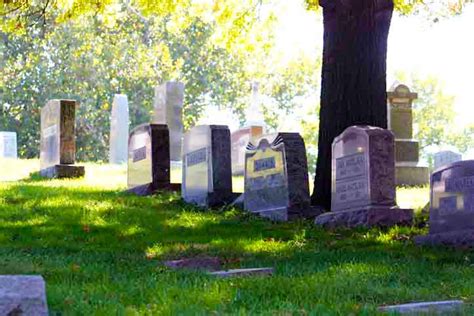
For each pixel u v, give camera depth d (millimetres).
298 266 11242
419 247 13805
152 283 9414
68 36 50094
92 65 50812
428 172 28141
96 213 16938
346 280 9852
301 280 9695
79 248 13211
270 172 17859
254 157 18391
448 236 13992
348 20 18062
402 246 13914
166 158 20984
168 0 24609
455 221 14094
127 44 51188
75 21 49688
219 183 18984
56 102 25125
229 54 54906
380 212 16109
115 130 35875
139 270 10656
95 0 23469
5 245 13289
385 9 18125
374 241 14445
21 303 6320
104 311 7688
